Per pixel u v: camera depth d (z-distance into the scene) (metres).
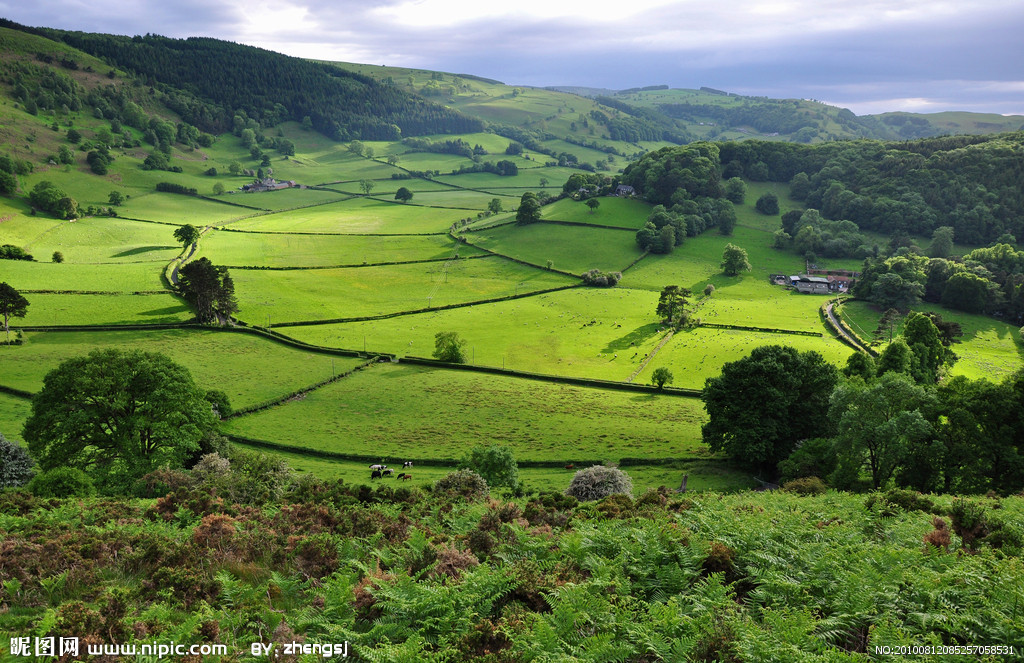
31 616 15.03
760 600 14.32
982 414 52.94
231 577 16.84
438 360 119.12
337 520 23.38
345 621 13.49
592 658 11.14
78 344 118.69
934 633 11.91
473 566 16.78
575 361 123.00
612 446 77.31
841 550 17.16
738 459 71.06
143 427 51.56
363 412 90.44
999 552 18.00
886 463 54.38
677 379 112.06
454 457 72.81
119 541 19.70
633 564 16.39
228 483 34.75
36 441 52.09
